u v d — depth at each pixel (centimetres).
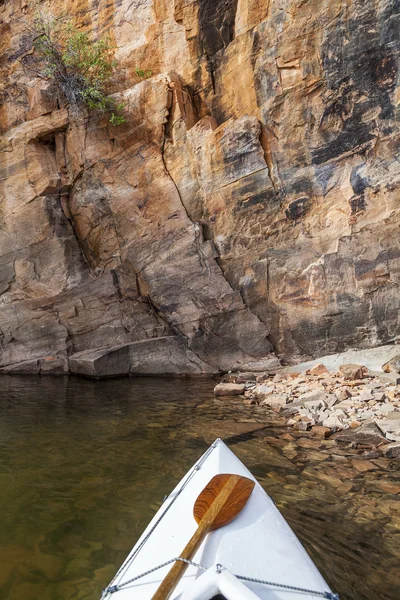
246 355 867
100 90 1006
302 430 524
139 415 600
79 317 984
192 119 948
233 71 895
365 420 528
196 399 686
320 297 812
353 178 787
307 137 822
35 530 318
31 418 591
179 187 935
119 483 392
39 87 1045
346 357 781
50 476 407
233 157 876
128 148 974
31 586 258
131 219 973
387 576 267
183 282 914
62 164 1045
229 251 893
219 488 276
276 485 383
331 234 810
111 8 1004
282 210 849
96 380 858
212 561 214
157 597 179
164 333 945
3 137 1057
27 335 1003
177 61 962
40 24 1027
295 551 232
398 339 757
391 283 758
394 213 750
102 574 269
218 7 891
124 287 969
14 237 1044
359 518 329
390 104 746
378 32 743
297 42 809
